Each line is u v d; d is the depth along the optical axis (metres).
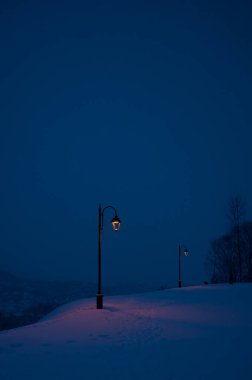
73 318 16.31
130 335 11.63
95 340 10.90
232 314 16.77
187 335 11.47
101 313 17.97
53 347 9.98
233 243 52.09
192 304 21.77
